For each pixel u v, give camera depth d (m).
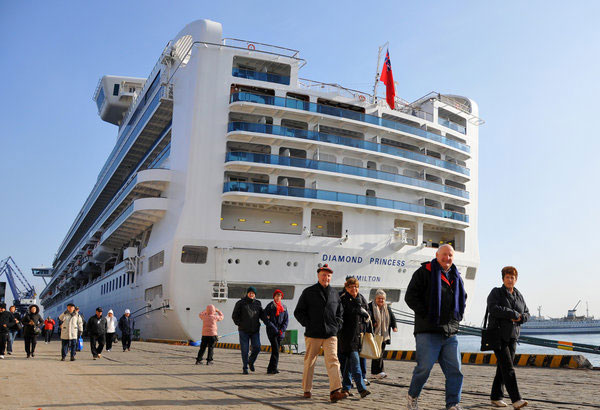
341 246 35.25
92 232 59.56
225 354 22.39
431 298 6.61
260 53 36.59
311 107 36.38
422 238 38.53
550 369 14.97
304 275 34.19
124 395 8.49
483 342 7.74
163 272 34.69
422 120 40.56
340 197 35.34
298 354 25.16
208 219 33.56
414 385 6.68
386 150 38.00
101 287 60.31
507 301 7.64
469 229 42.28
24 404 7.41
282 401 8.15
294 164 34.91
